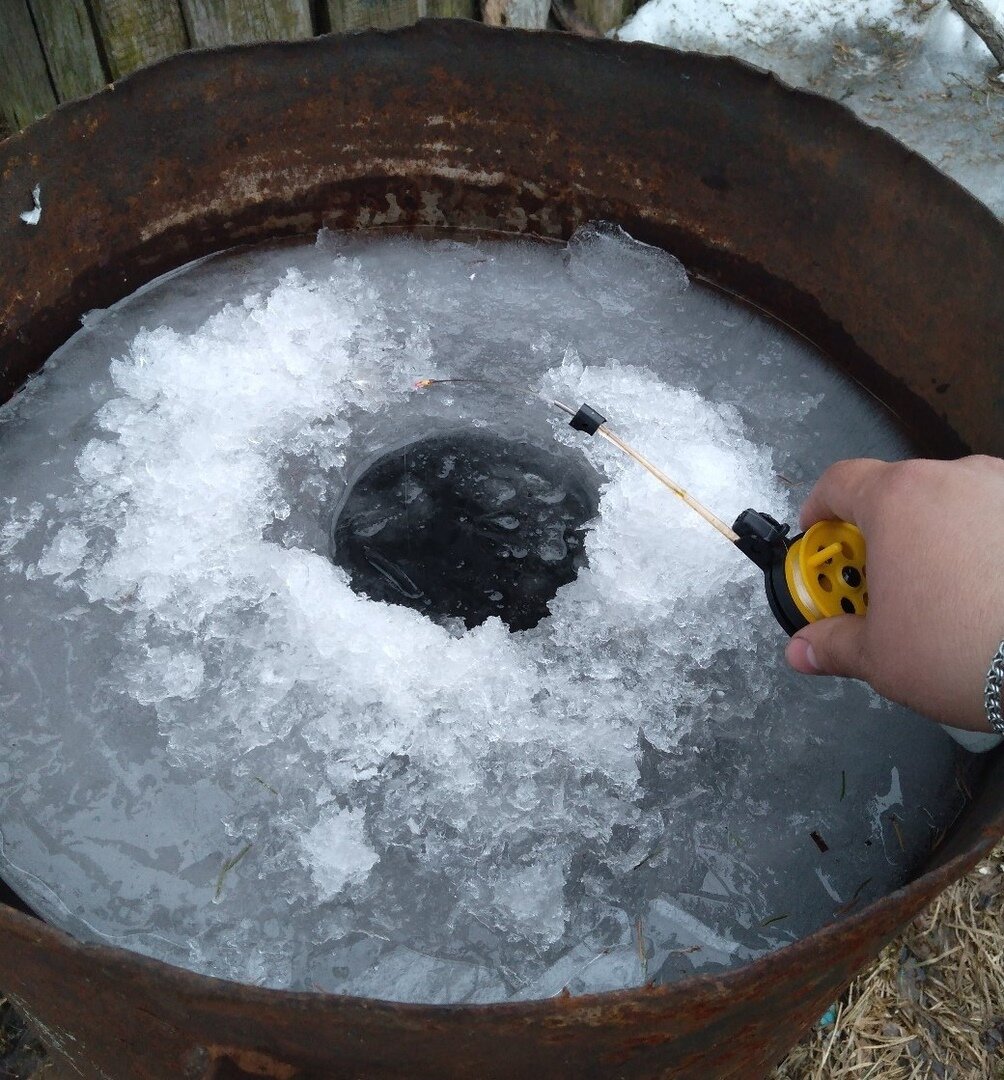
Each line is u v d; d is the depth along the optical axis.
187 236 1.24
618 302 1.24
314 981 0.74
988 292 1.01
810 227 1.16
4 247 1.06
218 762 0.84
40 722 0.86
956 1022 1.20
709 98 1.15
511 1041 0.55
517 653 0.91
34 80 1.74
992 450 1.04
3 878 0.79
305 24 1.75
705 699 0.90
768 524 0.83
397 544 1.02
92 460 1.02
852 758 0.88
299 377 1.10
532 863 0.80
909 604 0.67
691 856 0.82
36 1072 1.09
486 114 1.25
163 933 0.77
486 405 1.09
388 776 0.83
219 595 0.93
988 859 1.31
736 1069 0.77
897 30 2.21
